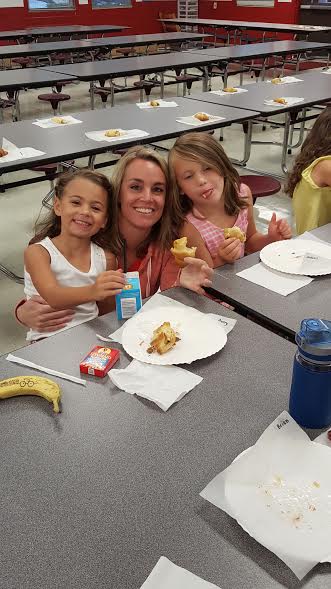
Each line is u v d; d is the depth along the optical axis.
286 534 0.78
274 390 1.10
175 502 0.84
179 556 0.76
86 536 0.79
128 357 1.21
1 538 0.79
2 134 3.30
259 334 1.29
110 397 1.08
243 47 6.93
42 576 0.73
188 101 4.32
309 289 1.51
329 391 0.96
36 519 0.82
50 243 1.70
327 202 2.36
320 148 2.42
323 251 1.73
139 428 1.00
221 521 0.81
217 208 1.96
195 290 1.49
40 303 1.67
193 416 1.03
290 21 10.34
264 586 0.72
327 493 0.85
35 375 1.14
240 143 6.01
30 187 4.70
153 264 1.83
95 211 1.66
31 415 1.03
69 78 4.71
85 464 0.92
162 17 11.76
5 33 8.14
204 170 1.85
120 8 11.12
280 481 0.87
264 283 1.54
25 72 5.05
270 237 2.03
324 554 0.75
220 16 11.52
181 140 1.87
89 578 0.73
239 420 1.01
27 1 9.90
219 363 1.19
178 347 1.22
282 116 6.89
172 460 0.92
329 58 8.70
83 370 1.14
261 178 3.26
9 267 3.31
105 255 1.76
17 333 2.68
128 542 0.78
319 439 0.96
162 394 1.07
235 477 0.86
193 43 10.02
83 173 1.67
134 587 0.72
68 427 1.00
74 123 3.59
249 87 4.93
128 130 3.36
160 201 1.72
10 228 3.87
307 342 0.95
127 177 1.68
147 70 5.20
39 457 0.93
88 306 1.66
